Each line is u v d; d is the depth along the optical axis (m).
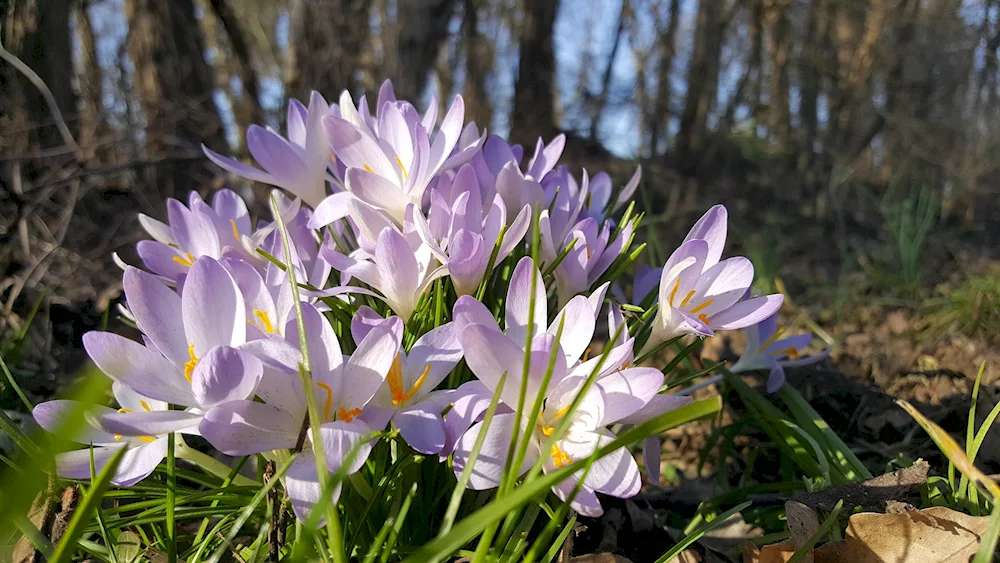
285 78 1.01
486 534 0.14
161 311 0.17
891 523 0.19
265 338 0.17
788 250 1.10
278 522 0.18
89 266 0.56
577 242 0.22
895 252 0.89
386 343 0.17
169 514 0.18
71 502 0.19
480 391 0.17
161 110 0.85
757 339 0.31
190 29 0.98
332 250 0.22
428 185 0.24
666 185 1.36
